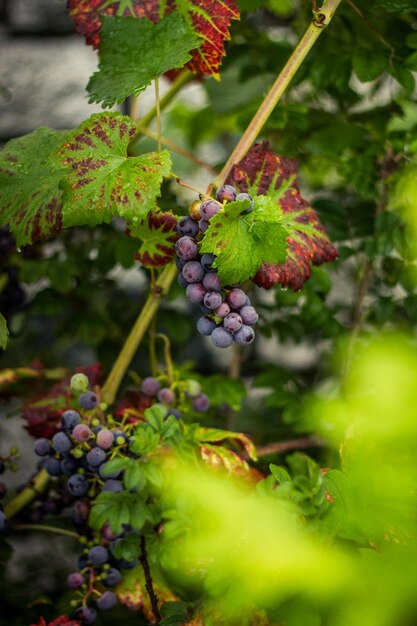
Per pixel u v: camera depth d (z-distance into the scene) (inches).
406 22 47.0
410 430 40.8
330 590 35.4
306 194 57.2
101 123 38.1
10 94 61.0
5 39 60.6
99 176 37.5
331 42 47.5
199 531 37.8
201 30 40.3
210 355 64.8
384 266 51.3
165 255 39.9
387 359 45.1
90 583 41.8
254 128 40.4
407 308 49.2
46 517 55.2
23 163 40.9
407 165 47.8
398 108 49.6
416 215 46.8
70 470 41.9
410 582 34.5
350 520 36.4
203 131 60.4
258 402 58.2
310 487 36.9
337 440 46.0
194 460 39.5
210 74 40.7
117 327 54.0
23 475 61.0
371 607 34.6
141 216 37.0
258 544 35.9
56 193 39.4
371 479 36.9
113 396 43.8
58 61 61.4
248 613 37.1
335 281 62.8
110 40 39.9
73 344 62.6
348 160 48.8
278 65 50.0
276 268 38.9
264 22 60.9
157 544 38.5
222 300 37.5
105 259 51.9
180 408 44.7
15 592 52.2
